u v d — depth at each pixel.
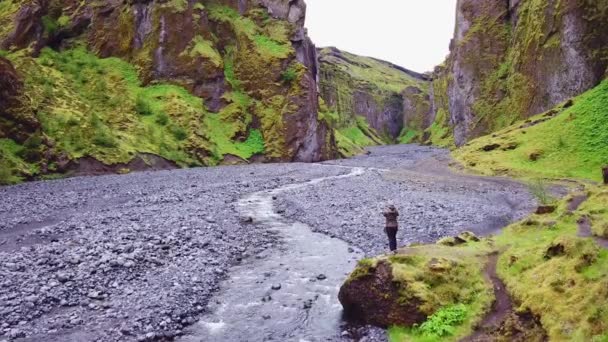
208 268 19.16
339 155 103.81
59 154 52.47
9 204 32.94
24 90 53.84
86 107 63.06
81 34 82.50
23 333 12.92
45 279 16.73
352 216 29.47
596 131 46.16
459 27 98.69
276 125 84.81
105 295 15.84
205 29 87.38
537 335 10.13
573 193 17.77
